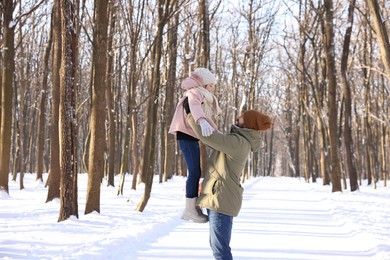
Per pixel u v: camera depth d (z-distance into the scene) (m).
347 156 24.89
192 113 4.19
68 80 10.19
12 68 17.31
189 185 4.53
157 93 13.43
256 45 31.39
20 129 28.48
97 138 11.68
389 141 42.88
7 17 17.34
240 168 4.55
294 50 40.25
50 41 24.55
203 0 19.64
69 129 10.26
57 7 14.42
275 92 60.69
